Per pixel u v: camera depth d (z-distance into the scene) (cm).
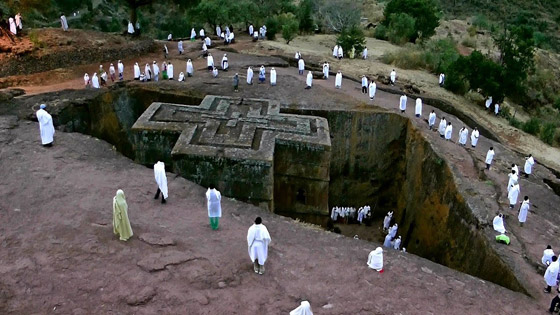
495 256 1448
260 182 1802
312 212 2066
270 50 3766
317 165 1977
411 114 2539
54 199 1386
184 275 1123
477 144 2392
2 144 1725
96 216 1316
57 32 3186
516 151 2516
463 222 1711
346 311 1085
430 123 2377
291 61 3509
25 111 2130
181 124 2019
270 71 3062
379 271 1259
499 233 1553
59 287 1029
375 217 2614
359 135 2492
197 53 3553
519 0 8112
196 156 1777
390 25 4853
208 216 1415
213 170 1798
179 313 1009
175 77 2934
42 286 1025
